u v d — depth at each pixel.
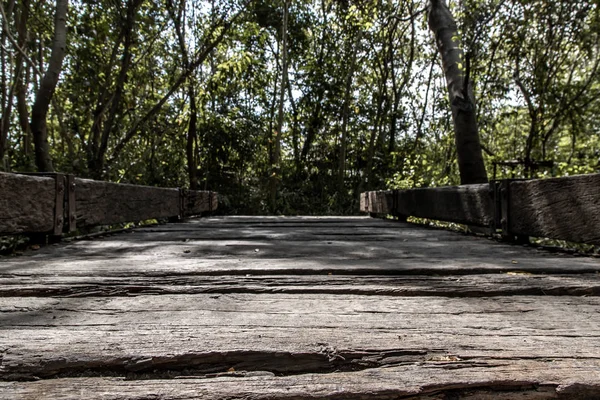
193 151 12.77
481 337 0.90
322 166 15.10
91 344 0.84
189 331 0.93
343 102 15.08
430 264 1.75
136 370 0.77
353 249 2.38
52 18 7.93
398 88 15.76
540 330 0.95
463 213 3.34
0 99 8.29
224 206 12.70
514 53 7.95
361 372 0.76
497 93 8.87
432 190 4.09
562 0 6.63
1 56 7.32
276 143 13.50
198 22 10.60
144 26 8.99
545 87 8.41
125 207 3.59
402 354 0.82
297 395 0.68
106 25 7.96
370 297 1.25
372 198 6.99
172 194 5.12
